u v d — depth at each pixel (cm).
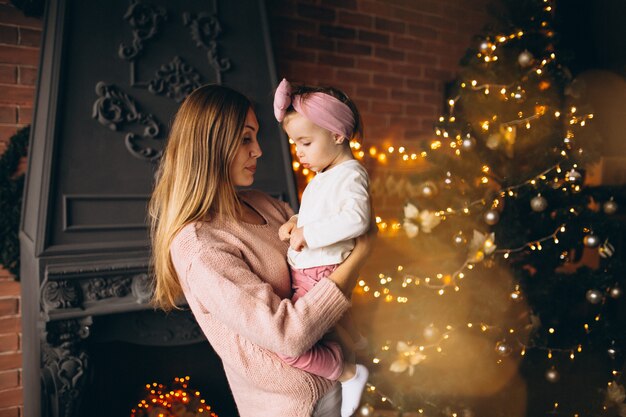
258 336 93
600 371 206
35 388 190
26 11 215
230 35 221
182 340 198
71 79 185
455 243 208
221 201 111
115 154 191
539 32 211
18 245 218
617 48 234
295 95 112
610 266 203
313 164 114
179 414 217
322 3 289
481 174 213
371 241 110
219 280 96
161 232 113
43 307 170
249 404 112
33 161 202
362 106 309
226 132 110
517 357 214
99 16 192
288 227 115
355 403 113
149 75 201
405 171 328
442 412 204
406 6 320
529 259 217
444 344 210
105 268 178
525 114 209
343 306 100
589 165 205
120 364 224
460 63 224
